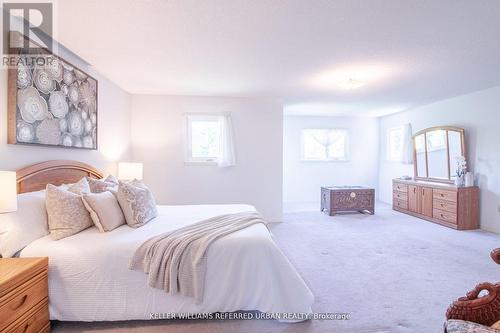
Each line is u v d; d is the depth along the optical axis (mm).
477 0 1767
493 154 4098
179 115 4449
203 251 1813
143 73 3297
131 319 1821
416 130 5734
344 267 2775
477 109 4332
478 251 3244
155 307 1823
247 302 1857
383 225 4512
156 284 1780
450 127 4762
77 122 2682
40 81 2146
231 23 2076
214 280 1836
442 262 2898
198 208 3047
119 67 3074
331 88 4035
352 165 7156
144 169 4395
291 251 3246
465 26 2127
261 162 4668
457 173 4469
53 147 2383
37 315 1604
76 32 2205
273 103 4680
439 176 5055
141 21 2033
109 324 1829
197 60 2857
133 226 2238
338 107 5715
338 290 2297
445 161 4918
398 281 2461
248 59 2832
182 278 1805
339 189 5316
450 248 3350
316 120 7004
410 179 5680
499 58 2816
